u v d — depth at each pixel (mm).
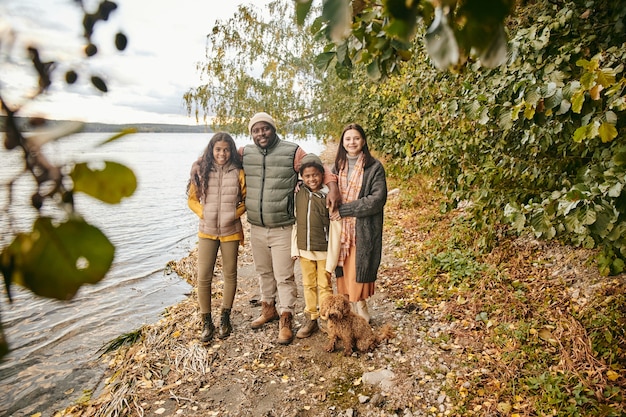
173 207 14570
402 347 3498
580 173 2381
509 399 2719
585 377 2762
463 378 2988
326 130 13469
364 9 1341
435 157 4629
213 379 3305
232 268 3834
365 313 3852
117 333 4828
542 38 2598
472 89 3324
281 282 3734
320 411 2850
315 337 3793
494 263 4574
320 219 3465
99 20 450
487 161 3795
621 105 1933
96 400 3385
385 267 5418
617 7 2295
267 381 3223
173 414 2943
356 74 8070
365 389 3025
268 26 11367
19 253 350
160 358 3703
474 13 438
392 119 7273
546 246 4617
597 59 1931
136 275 7055
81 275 358
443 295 4262
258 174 3588
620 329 3049
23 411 3434
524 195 3480
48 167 356
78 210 370
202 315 3879
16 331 4895
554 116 2590
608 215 1919
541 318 3504
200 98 11000
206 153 3623
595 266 3934
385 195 3395
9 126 360
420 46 4113
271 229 3680
